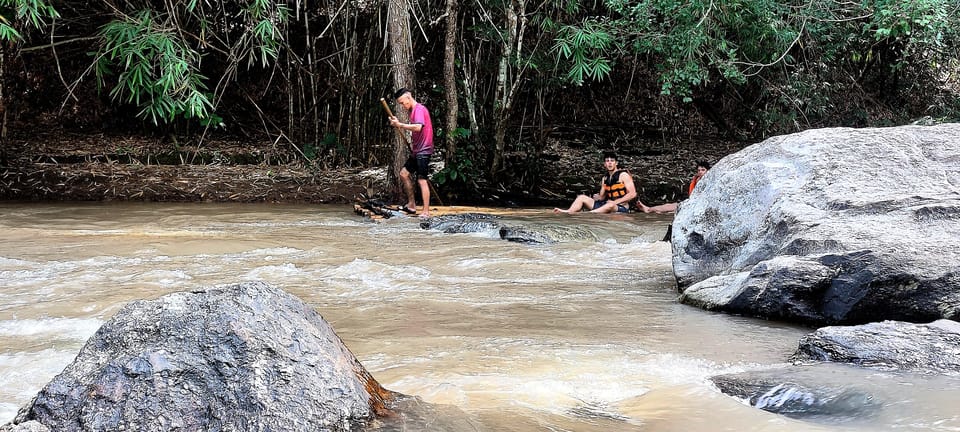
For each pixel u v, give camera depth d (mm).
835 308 5000
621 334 4750
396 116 12203
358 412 2842
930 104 17578
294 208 12086
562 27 13141
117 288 6062
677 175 15289
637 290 6281
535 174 14453
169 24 12984
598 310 5461
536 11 13859
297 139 16078
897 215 5363
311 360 2891
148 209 11555
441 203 12336
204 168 14312
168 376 2744
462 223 9812
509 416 3113
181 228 9695
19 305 5461
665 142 17516
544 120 17891
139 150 14828
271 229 9742
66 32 15672
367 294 5965
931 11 12266
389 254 7934
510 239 8969
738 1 12391
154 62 11438
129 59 10828
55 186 12898
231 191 13102
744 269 5871
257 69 16859
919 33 12500
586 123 18188
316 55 16547
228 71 12828
